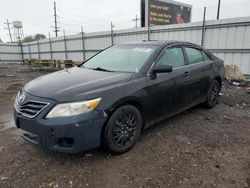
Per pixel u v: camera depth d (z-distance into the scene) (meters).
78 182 2.58
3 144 3.54
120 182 2.58
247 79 9.53
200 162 2.98
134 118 3.28
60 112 2.66
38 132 2.75
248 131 4.01
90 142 2.80
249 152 3.26
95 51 19.05
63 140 2.73
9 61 35.59
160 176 2.68
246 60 9.55
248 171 2.79
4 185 2.54
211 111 5.11
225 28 10.00
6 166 2.91
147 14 19.70
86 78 3.26
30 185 2.54
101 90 2.89
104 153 3.19
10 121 4.71
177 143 3.50
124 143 3.19
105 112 2.86
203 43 10.87
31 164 2.95
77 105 2.69
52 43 26.31
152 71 3.52
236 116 4.81
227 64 9.84
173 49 4.14
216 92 5.34
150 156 3.12
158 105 3.63
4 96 7.25
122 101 3.04
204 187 2.49
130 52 4.03
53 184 2.55
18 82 10.77
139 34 14.36
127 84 3.16
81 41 20.59
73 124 2.64
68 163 2.96
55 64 21.23
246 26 9.31
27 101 2.89
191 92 4.38
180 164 2.93
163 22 21.34
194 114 4.88
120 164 2.93
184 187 2.49
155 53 3.76
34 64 25.53
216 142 3.55
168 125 4.23
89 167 2.87
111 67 3.82
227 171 2.79
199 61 4.73
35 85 3.19
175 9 22.36
